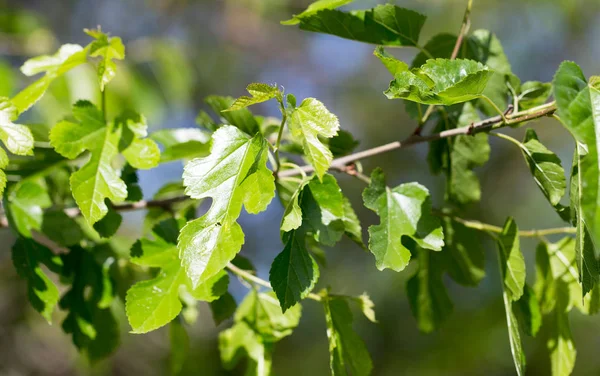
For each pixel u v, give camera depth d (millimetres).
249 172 750
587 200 701
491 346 1918
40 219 839
